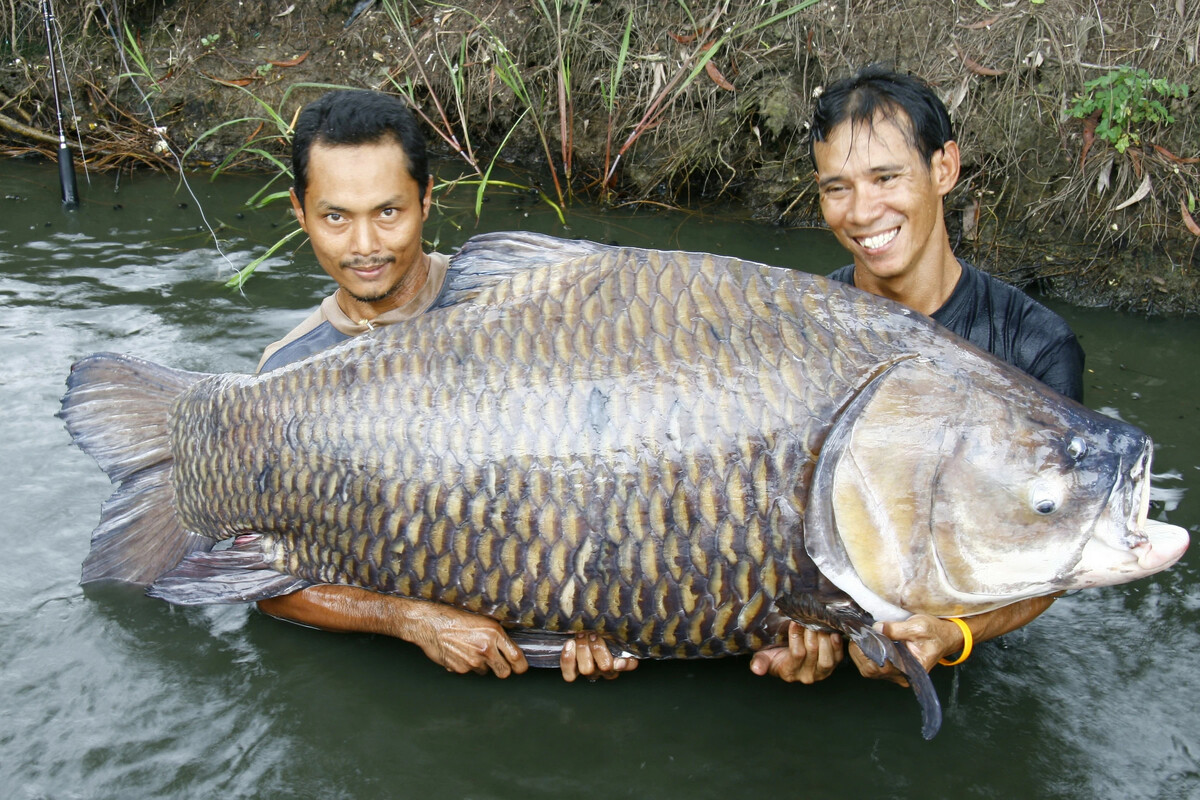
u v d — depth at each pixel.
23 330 3.93
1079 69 4.77
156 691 2.48
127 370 2.75
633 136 5.45
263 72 6.29
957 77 5.00
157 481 2.73
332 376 2.39
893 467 2.12
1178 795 2.19
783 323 2.21
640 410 2.18
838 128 2.45
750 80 5.48
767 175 5.42
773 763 2.30
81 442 2.77
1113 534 2.12
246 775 2.25
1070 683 2.51
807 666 2.37
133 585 2.82
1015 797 2.19
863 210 2.45
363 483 2.34
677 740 2.38
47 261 4.59
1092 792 2.20
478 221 5.11
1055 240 4.80
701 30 5.61
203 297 4.27
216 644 2.65
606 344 2.23
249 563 2.61
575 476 2.20
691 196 5.64
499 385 2.26
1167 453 3.32
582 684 2.56
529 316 2.29
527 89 5.90
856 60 5.27
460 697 2.50
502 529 2.26
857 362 2.18
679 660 2.65
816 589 2.21
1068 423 2.14
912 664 2.04
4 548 2.90
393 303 2.73
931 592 2.15
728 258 2.30
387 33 6.29
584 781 2.26
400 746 2.35
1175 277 4.54
